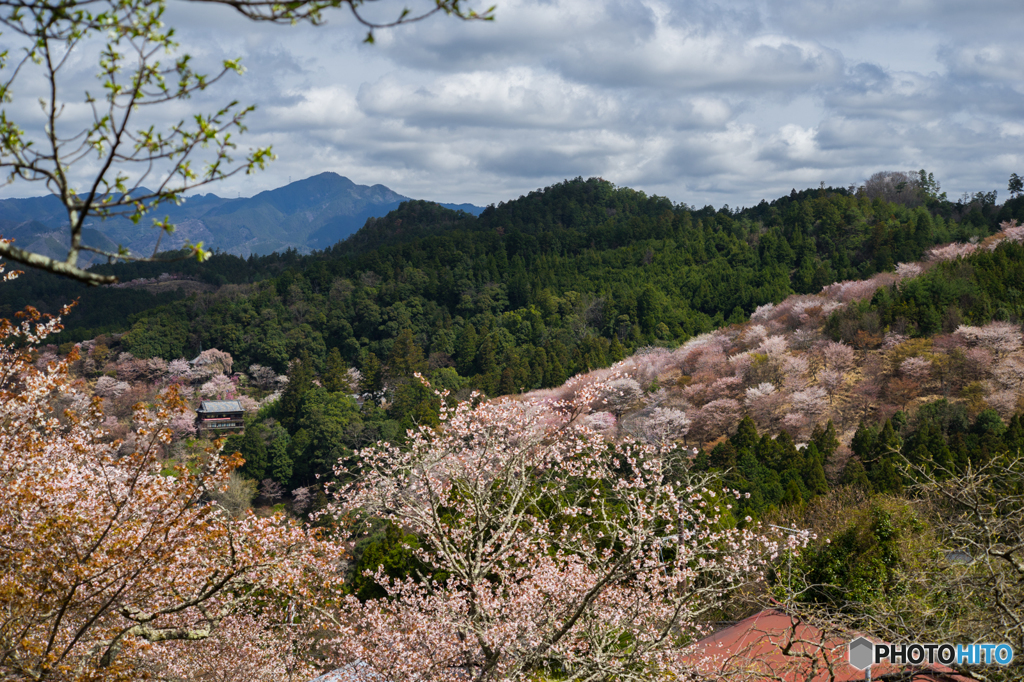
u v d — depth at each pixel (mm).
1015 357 58781
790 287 109625
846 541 14859
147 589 6871
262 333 108688
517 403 12984
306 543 7766
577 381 14641
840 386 62406
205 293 127250
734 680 9328
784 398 60719
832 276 108250
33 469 7160
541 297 111500
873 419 57250
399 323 109812
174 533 6871
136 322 111125
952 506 9523
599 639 10164
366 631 11609
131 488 6602
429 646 10125
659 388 69938
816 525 24375
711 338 87062
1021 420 40844
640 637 9719
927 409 50031
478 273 124938
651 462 13016
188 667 10578
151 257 2922
